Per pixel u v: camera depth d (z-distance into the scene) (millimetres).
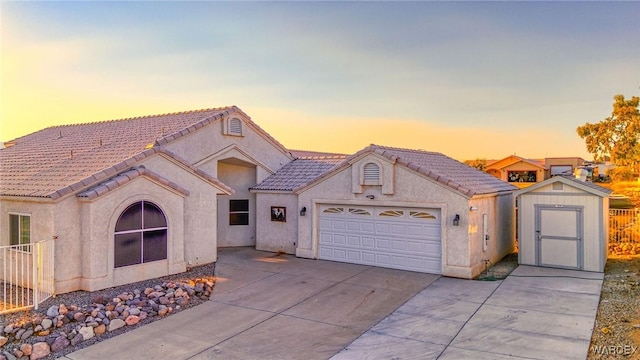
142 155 13930
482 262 14883
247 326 10039
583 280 13383
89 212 12242
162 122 19422
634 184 45719
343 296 12203
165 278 13938
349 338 9227
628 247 17422
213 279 13992
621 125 49188
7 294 11875
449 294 12188
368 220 16062
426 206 14648
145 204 13656
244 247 19922
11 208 13008
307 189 17469
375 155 15578
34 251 10734
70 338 9117
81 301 11188
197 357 8453
